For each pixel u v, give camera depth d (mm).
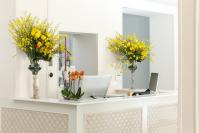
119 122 4742
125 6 7402
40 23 5469
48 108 4539
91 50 6879
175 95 5742
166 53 9016
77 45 7066
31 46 4945
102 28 6848
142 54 6645
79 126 4203
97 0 6754
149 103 5277
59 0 6027
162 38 9102
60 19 6055
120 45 6785
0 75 5484
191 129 822
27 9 5465
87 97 4852
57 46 5660
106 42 6922
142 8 7938
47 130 4570
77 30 6375
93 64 6844
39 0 5668
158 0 8156
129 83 9477
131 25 9367
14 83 5258
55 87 5867
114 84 7051
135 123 5012
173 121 5758
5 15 5445
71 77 4555
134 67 6672
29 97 5301
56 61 5902
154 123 5367
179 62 848
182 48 843
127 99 4844
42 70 5672
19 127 4973
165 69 9047
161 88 9102
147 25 9578
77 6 6371
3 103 5250
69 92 4551
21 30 5074
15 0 5297
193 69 824
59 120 4406
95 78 4770
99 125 4461
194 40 823
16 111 5023
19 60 5293
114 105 4668
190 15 829
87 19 6559
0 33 5512
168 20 8984
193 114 820
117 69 7121
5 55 5426
